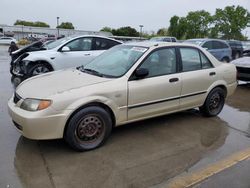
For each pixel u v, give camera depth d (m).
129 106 4.23
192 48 5.16
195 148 4.15
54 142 4.17
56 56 8.38
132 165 3.60
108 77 4.22
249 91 8.49
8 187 3.05
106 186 3.13
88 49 8.94
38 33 63.28
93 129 3.95
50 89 3.82
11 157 3.70
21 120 3.61
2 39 43.25
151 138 4.46
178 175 3.38
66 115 3.64
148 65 4.46
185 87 4.89
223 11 42.50
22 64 8.46
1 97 6.61
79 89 3.81
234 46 17.75
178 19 51.06
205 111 5.50
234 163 3.71
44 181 3.18
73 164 3.57
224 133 4.80
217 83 5.44
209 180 3.28
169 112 4.82
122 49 4.96
